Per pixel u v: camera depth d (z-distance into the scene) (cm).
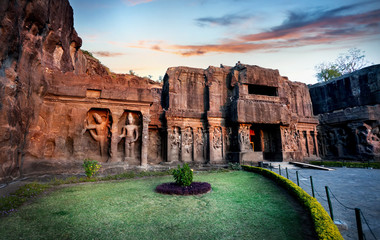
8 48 945
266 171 1464
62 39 1638
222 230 558
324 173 1569
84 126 1502
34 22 1206
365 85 2627
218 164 2130
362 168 1880
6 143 956
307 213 674
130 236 521
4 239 501
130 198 866
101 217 649
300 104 2947
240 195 932
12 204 721
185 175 1015
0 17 860
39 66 1294
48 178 1224
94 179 1244
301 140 2814
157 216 662
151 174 1470
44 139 1354
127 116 1659
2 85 908
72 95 1468
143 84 1706
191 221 621
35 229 558
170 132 2130
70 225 586
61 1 1586
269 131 2547
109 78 1606
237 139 2195
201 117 2253
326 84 3077
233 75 2345
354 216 640
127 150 1602
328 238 423
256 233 538
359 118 2525
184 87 2300
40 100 1347
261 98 2309
